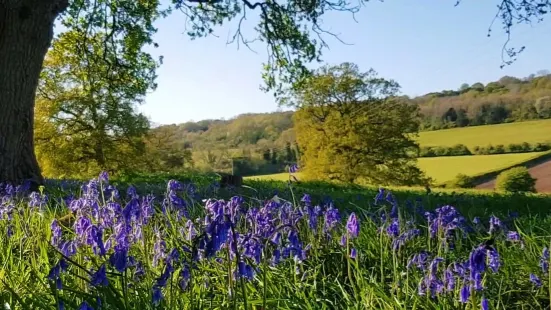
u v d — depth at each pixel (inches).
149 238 148.8
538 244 202.4
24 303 108.0
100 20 618.5
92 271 121.4
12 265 142.2
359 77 1328.7
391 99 1321.4
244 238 108.1
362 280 137.1
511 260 170.1
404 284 136.9
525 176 1202.0
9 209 195.0
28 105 365.4
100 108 1197.1
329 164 1304.1
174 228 163.9
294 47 634.8
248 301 120.3
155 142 1418.6
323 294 144.6
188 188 270.4
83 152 1202.6
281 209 163.6
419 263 143.3
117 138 1235.2
